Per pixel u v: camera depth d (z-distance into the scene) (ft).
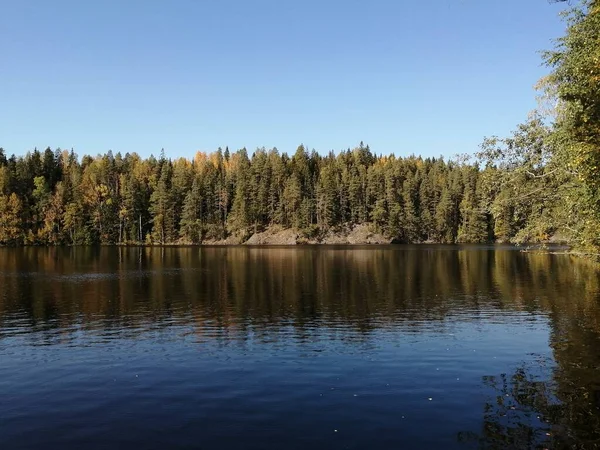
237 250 345.72
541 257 245.45
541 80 61.36
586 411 43.47
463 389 49.52
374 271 181.06
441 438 38.06
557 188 65.41
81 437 38.68
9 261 236.22
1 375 55.62
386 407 44.57
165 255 287.28
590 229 67.00
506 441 37.50
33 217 409.49
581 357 61.31
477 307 101.14
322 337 74.23
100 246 409.28
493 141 67.87
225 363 59.88
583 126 43.24
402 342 70.49
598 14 43.96
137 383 52.31
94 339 73.97
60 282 148.87
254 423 41.09
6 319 90.53
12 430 40.16
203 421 41.60
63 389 50.44
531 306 101.40
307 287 135.44
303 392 48.80
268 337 74.43
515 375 54.19
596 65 40.75
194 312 96.99
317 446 36.70
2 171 410.93
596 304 102.47
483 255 269.44
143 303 108.58
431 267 196.44
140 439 38.22
